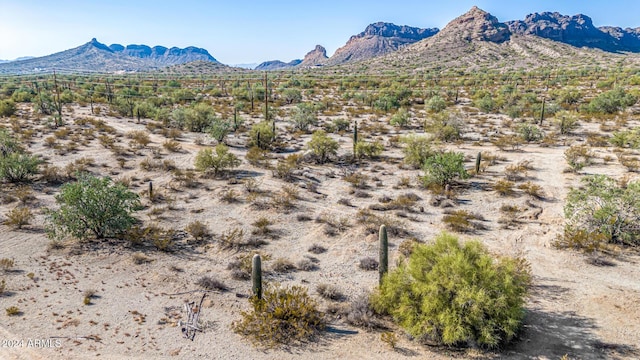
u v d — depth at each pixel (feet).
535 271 44.88
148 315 36.68
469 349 31.86
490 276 31.91
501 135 127.03
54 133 127.95
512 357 30.96
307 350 32.32
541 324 35.09
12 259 46.65
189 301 39.29
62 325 34.60
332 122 149.48
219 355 31.53
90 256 48.24
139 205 64.75
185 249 51.57
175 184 79.10
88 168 89.20
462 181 80.53
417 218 62.39
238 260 48.34
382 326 35.32
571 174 82.69
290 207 67.41
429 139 100.68
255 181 82.79
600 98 164.04
